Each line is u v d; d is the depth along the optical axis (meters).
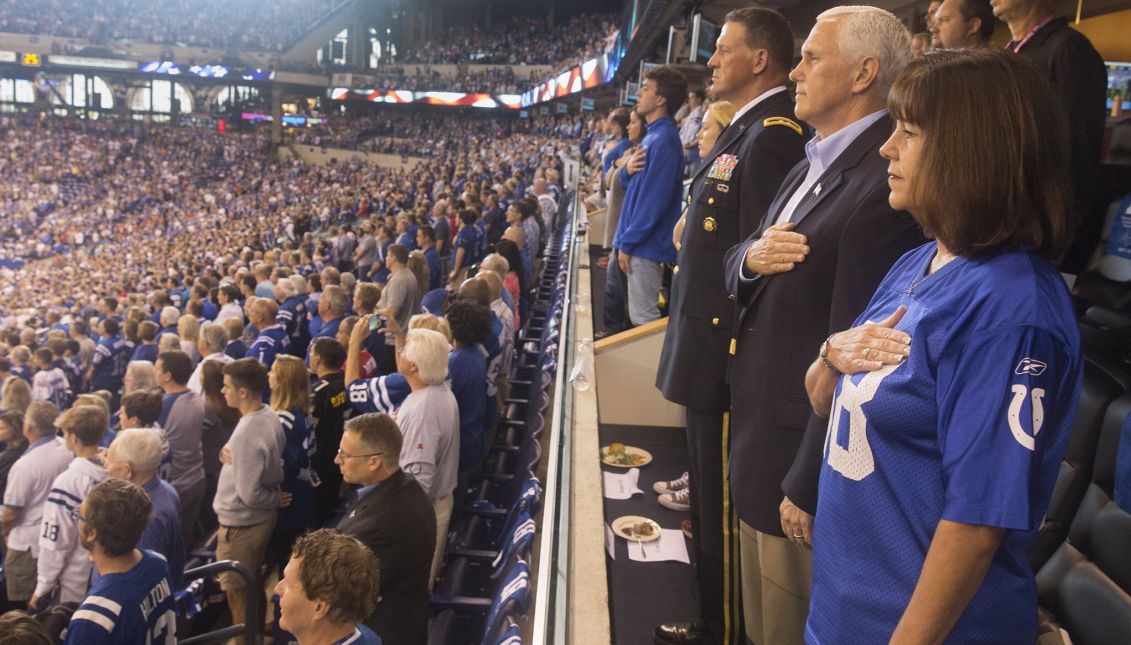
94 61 37.81
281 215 27.39
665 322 3.76
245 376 3.74
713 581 2.18
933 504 1.02
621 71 18.78
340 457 2.71
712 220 2.20
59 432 4.52
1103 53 3.08
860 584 1.08
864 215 1.52
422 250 8.85
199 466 4.76
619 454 3.53
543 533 1.82
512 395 5.35
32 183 35.31
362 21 44.38
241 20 42.19
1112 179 2.15
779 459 1.69
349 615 2.15
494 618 1.94
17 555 4.27
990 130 0.98
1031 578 1.04
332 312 6.15
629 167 3.82
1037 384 0.92
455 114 42.34
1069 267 2.20
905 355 1.04
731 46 2.21
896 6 5.46
